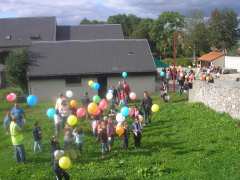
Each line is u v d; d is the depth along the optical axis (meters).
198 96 29.38
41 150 20.25
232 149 18.48
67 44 42.31
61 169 15.41
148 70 38.28
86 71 38.06
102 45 42.12
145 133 22.62
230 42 109.75
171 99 32.78
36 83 37.78
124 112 20.75
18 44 54.94
